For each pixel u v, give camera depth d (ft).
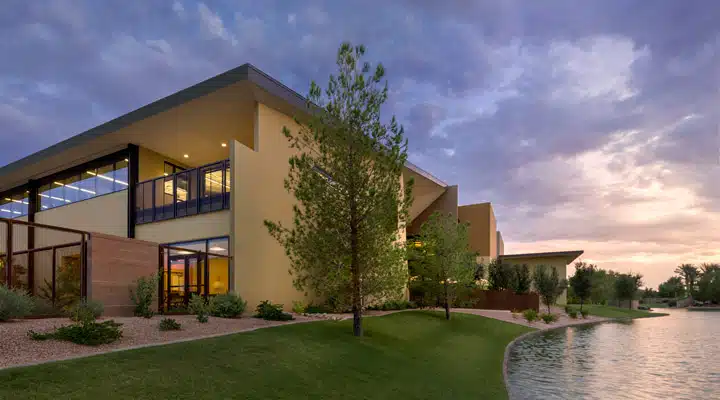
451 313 83.30
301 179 42.14
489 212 147.84
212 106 62.54
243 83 56.59
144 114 65.26
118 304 42.06
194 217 60.44
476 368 41.37
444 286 75.25
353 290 42.11
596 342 65.77
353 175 41.65
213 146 78.33
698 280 253.85
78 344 25.72
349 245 42.29
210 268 56.75
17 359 21.24
